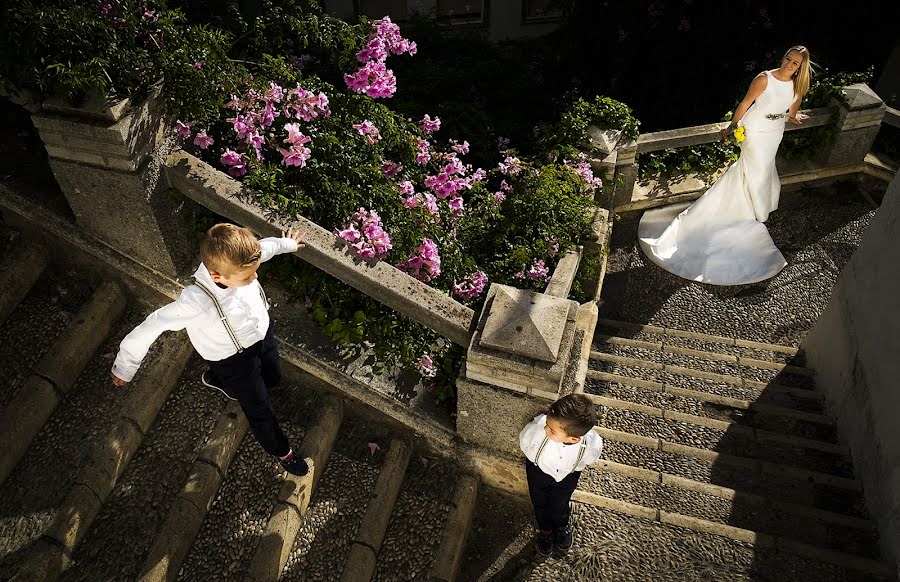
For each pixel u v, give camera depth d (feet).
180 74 10.05
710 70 24.49
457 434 11.22
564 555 11.25
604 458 13.79
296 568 10.23
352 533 10.65
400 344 11.57
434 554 10.64
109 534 9.81
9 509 9.57
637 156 21.84
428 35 23.49
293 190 11.42
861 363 13.70
